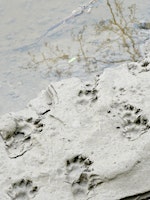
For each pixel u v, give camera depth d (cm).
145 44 192
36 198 128
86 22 210
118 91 142
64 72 188
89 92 144
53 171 131
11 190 130
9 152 137
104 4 218
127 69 148
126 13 209
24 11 226
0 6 232
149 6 211
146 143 130
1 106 180
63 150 134
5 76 192
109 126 136
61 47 200
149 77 144
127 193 126
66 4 225
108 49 194
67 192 128
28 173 132
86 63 190
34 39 208
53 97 146
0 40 210
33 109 145
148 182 127
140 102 137
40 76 189
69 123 138
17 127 140
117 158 130
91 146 133
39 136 138
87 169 130
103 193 127
